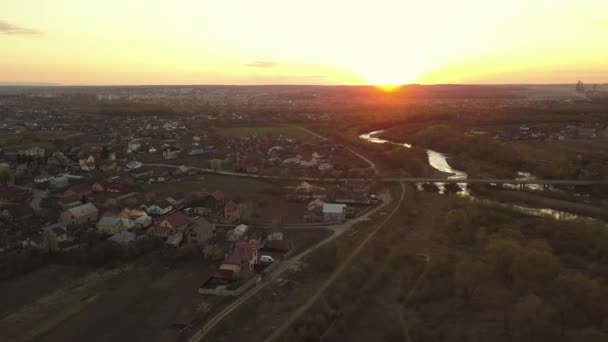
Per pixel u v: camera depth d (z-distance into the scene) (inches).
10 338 3651.6
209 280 4603.8
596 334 3425.2
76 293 4407.0
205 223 5826.8
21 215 6225.4
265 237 5787.4
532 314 3622.0
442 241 5856.3
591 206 7568.9
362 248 5438.0
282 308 4116.6
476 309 4057.6
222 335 3683.6
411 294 4404.5
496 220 6579.7
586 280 4060.0
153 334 3718.0
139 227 5979.3
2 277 4633.4
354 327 3880.4
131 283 4606.3
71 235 5590.6
